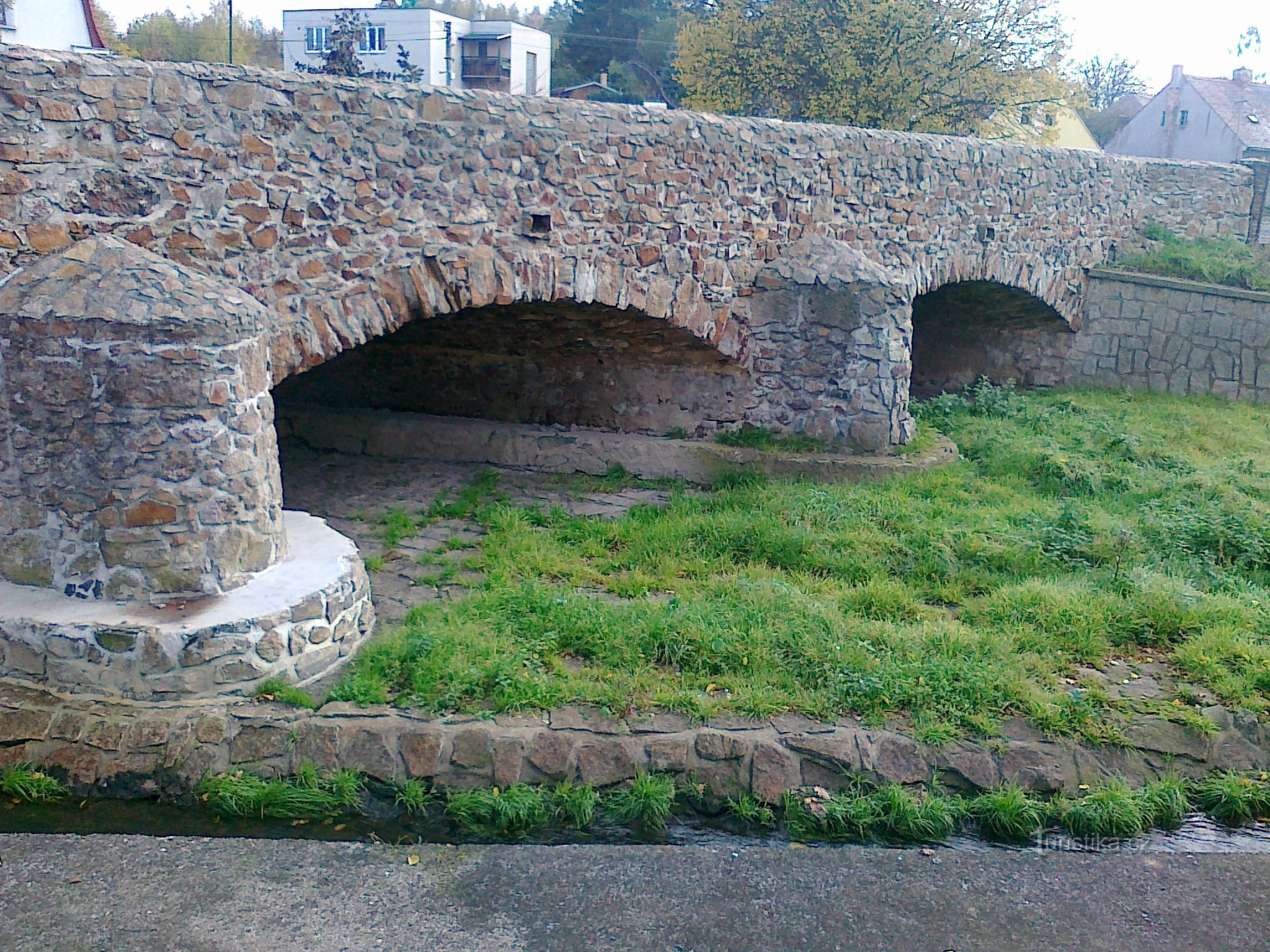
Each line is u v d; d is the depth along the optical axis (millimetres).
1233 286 15398
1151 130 38469
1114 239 16281
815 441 10930
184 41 36219
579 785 5703
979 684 6320
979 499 9812
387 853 5305
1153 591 7504
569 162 8969
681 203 9945
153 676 5785
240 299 6441
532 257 8812
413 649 6359
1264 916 5117
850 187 11445
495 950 4676
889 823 5660
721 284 10547
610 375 11555
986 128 26688
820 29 23125
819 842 5594
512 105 8547
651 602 7434
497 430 11609
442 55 27016
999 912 5074
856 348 10703
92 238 6344
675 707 6082
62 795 5551
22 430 6051
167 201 6691
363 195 7719
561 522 9438
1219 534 8711
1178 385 15445
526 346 11422
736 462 10641
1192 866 5504
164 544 6020
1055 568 8195
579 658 6621
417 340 11430
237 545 6254
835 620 6934
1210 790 5965
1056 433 12125
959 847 5605
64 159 6219
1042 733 6117
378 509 9930
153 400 5906
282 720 5777
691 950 4719
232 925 4742
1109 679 6688
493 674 6156
